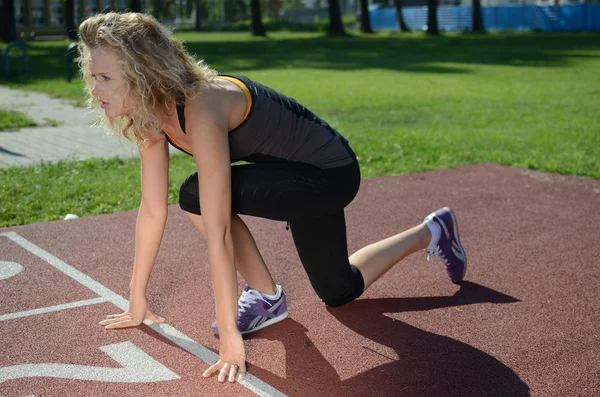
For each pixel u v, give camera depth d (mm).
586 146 9648
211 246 3162
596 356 3707
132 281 3918
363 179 7793
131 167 8000
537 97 15211
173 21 58750
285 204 3461
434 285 4676
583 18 47344
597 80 18688
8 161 8250
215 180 3096
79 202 6613
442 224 4414
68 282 4648
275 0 66500
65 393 3258
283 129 3381
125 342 3781
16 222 5996
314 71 21016
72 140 9711
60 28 42219
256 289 3900
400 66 23016
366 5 45438
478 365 3592
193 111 3086
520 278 4840
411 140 9867
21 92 14891
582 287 4691
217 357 3625
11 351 3662
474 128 11203
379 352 3717
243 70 21047
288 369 3516
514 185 7582
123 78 2986
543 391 3352
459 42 35781
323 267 3830
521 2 58875
